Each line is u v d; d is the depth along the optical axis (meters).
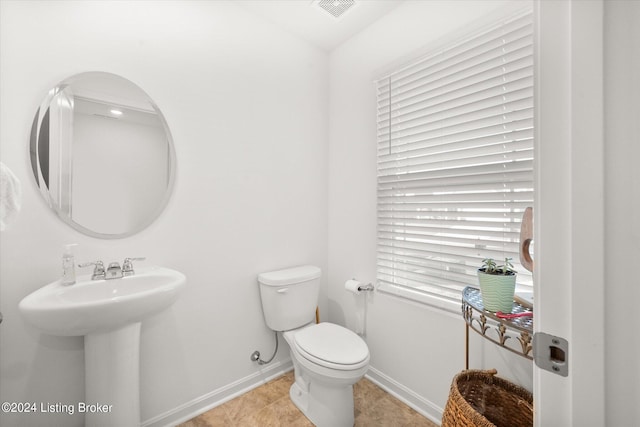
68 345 1.28
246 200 1.85
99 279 1.27
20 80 1.19
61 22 1.27
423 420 1.59
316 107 2.24
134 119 1.46
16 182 1.04
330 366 1.37
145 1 1.49
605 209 0.41
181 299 1.59
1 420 1.16
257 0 1.77
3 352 1.16
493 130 1.38
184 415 1.60
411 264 1.72
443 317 1.55
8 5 1.17
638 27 0.39
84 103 1.33
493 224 1.38
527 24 1.25
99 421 1.18
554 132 0.46
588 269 0.42
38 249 1.23
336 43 2.21
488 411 1.31
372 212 1.96
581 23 0.42
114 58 1.40
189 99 1.62
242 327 1.83
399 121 1.79
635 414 0.39
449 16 1.53
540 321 0.47
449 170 1.55
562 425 0.45
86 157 1.34
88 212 1.34
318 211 2.26
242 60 1.84
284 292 1.78
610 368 0.41
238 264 1.81
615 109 0.40
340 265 2.22
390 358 1.83
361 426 1.55
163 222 1.54
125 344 1.20
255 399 1.76
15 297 1.18
